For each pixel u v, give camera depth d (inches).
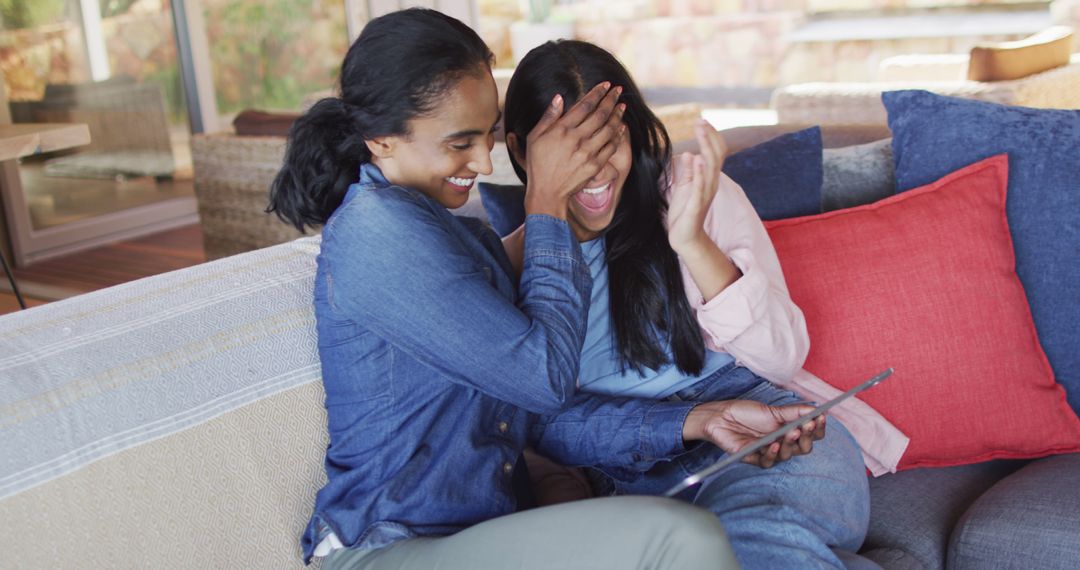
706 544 42.3
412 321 48.2
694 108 151.5
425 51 48.8
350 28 267.0
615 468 59.1
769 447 51.9
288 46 254.8
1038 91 147.9
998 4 300.7
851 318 65.9
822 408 50.1
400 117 49.4
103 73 220.2
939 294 66.3
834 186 77.2
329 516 49.9
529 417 57.1
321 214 54.0
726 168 73.1
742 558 49.9
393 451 50.4
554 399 50.0
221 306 53.5
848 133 90.0
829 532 51.9
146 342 50.1
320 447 54.3
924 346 65.5
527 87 57.6
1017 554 55.7
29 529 44.1
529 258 52.3
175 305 53.0
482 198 67.2
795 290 66.5
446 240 48.9
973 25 297.0
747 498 52.3
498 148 120.8
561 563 43.8
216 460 50.1
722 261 56.6
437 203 51.7
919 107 75.5
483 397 52.9
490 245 56.9
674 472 58.3
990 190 70.0
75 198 217.3
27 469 44.6
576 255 52.7
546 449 59.9
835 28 316.8
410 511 49.5
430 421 50.9
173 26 232.4
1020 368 66.4
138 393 48.4
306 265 58.1
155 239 223.6
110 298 53.3
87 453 46.3
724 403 56.1
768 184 72.3
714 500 53.6
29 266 206.7
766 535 50.0
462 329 48.2
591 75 56.9
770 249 61.1
